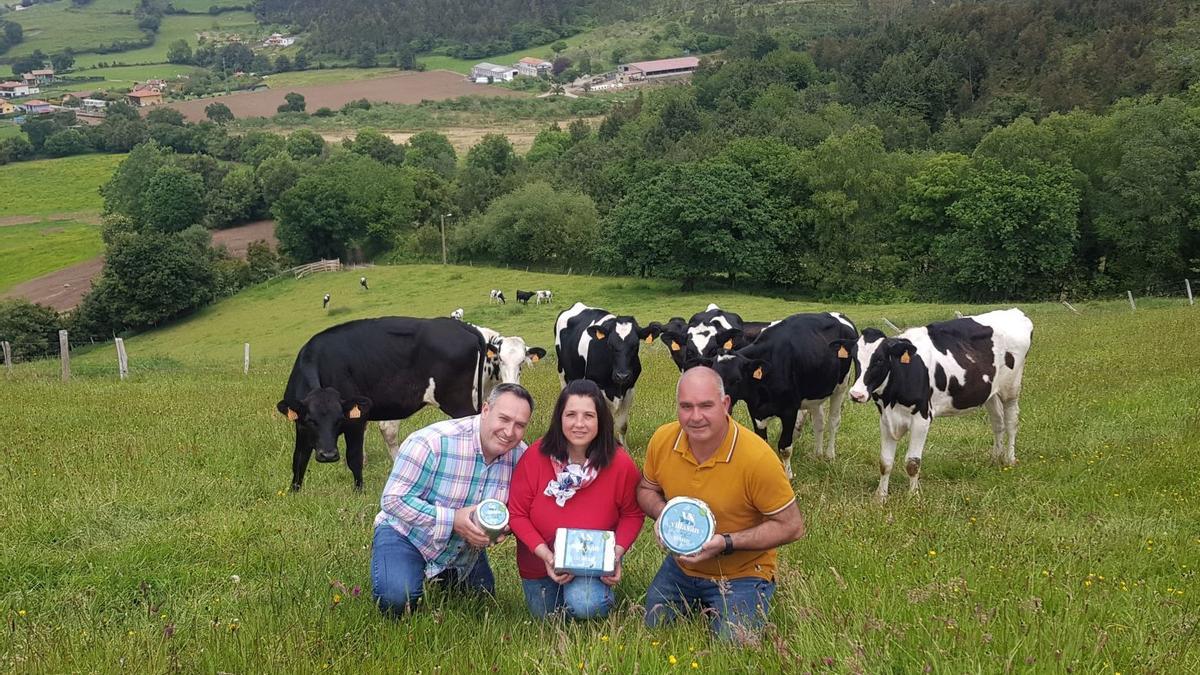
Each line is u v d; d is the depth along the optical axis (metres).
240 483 10.97
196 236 78.00
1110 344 22.41
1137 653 4.98
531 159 114.12
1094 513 9.26
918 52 95.81
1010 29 93.81
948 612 5.41
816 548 7.48
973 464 12.02
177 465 11.55
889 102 84.88
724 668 4.83
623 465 6.01
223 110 169.38
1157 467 10.73
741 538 5.61
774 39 133.88
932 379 10.84
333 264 76.38
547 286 62.00
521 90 194.50
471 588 6.45
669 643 5.23
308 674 5.00
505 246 74.19
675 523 5.50
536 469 6.02
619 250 60.72
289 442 13.16
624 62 199.25
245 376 23.91
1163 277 52.66
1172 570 7.33
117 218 90.69
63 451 12.11
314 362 10.84
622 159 88.19
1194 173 49.41
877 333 10.66
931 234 58.72
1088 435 13.03
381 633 5.59
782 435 11.83
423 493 6.12
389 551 6.10
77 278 79.31
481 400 11.70
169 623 5.91
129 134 135.75
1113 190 53.69
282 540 8.12
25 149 133.12
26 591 7.05
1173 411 13.80
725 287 61.66
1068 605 5.57
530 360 12.52
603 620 5.84
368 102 181.75
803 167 61.06
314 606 6.11
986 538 7.87
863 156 60.66
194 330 62.75
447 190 94.06
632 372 12.88
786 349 11.55
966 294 56.97
